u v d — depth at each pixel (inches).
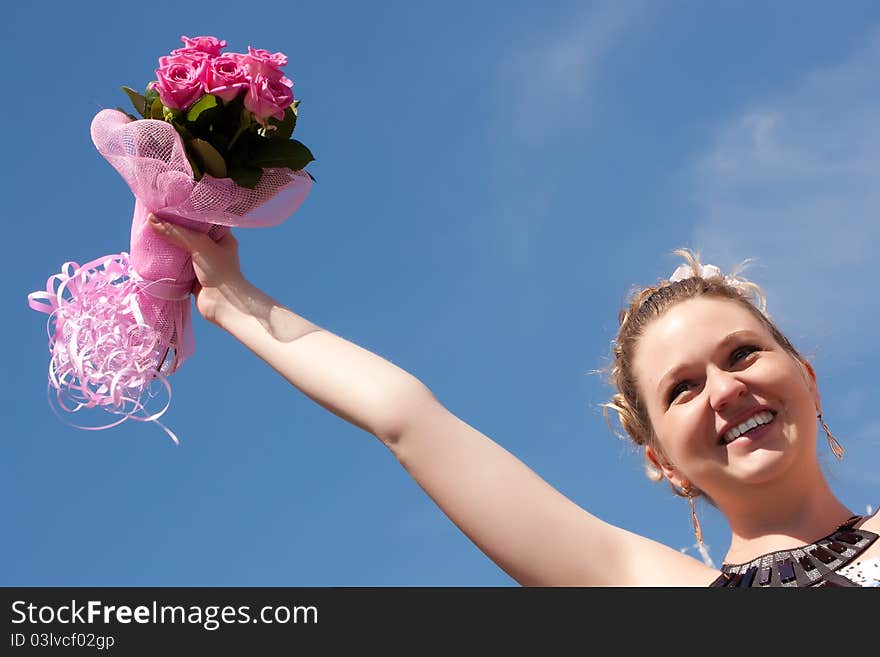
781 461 118.3
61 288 148.3
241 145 144.8
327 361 122.8
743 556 121.6
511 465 116.2
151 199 141.7
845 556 113.6
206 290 137.6
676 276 156.3
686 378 128.7
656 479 148.9
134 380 144.8
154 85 146.9
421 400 117.3
